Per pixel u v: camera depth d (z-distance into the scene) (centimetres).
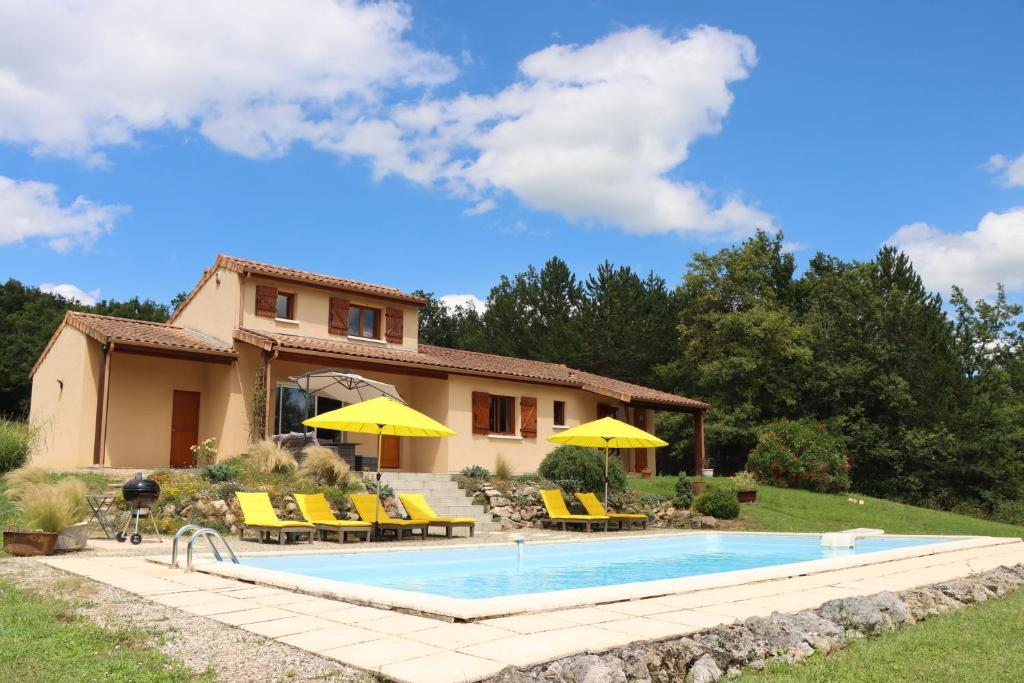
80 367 2119
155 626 629
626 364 4375
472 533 1802
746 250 4388
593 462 2367
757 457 3003
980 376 4012
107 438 2138
